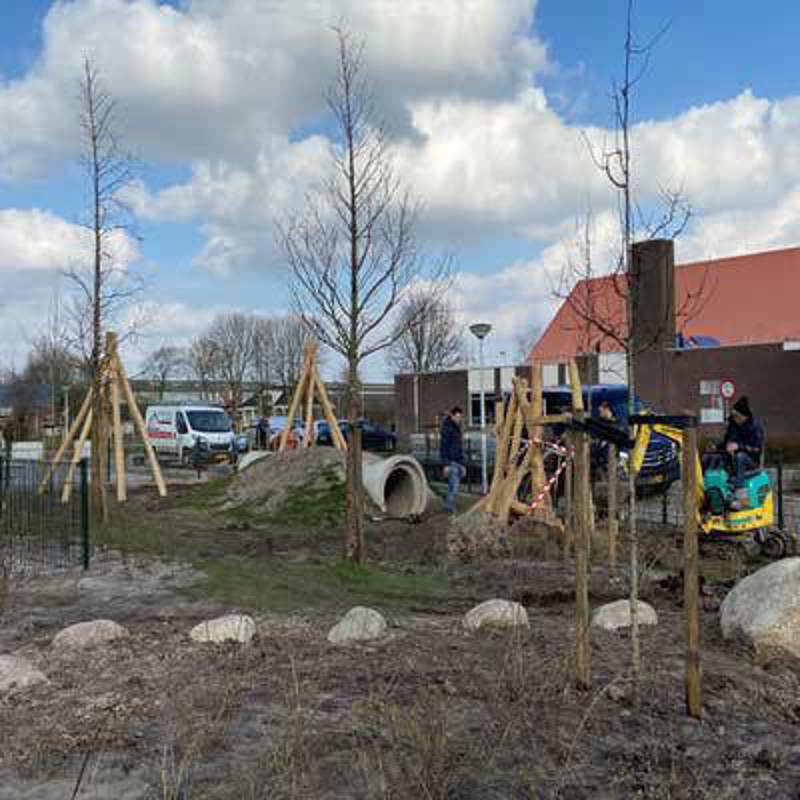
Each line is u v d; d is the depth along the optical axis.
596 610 7.47
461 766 4.12
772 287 45.75
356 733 4.53
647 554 10.98
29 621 7.53
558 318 49.28
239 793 3.94
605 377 24.86
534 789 3.95
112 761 4.34
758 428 12.02
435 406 50.09
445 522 12.22
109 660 6.11
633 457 5.18
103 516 13.30
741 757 4.37
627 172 5.61
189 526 14.25
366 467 16.22
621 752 4.37
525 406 12.45
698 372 37.62
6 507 11.46
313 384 20.17
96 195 14.29
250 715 4.90
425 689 5.20
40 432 39.41
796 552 11.69
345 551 9.90
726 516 11.66
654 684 5.34
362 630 6.56
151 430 33.81
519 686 5.10
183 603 8.21
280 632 6.87
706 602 8.19
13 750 4.49
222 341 73.62
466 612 7.88
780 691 5.36
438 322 53.53
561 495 15.59
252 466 17.78
